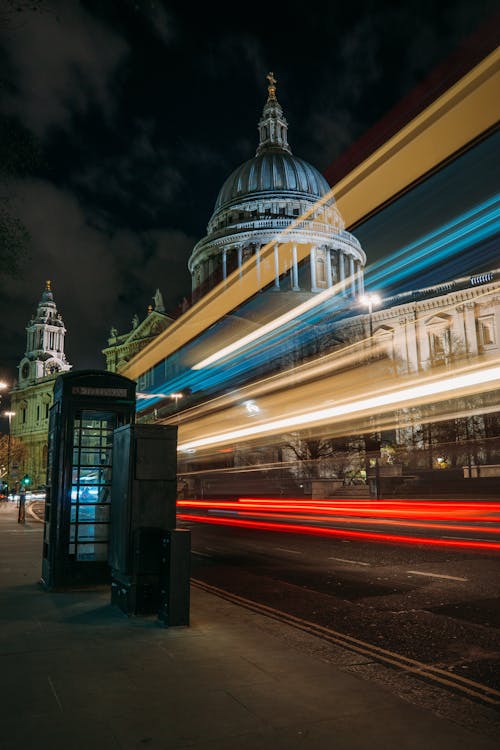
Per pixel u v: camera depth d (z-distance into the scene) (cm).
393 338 8388
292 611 933
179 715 462
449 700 529
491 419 5297
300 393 6788
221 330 9625
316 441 5256
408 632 795
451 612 914
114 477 961
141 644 686
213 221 11594
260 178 11200
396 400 6059
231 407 7638
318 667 596
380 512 3247
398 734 430
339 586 1161
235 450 7038
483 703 522
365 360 6306
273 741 414
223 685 537
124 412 1134
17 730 431
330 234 10731
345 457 5194
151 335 10850
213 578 1291
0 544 1917
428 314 8231
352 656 675
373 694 517
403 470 4688
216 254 11019
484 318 7812
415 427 5888
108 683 540
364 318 7844
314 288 10419
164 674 568
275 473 6075
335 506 3966
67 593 1036
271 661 616
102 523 1092
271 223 10656
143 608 845
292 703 492
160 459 885
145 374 10794
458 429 5344
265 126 12300
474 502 3428
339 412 6306
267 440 6600
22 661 612
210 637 723
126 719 453
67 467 1085
